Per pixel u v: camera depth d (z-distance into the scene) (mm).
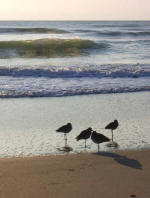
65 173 8867
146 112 14711
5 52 35656
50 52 36719
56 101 16359
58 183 8320
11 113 14391
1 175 8695
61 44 39250
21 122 13227
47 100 16516
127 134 11977
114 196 7738
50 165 9344
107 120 13531
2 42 38000
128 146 10875
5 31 63844
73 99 16750
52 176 8695
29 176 8672
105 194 7820
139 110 15008
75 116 14047
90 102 16250
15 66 24297
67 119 13641
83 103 16078
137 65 25391
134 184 8312
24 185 8211
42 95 17281
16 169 9062
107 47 40969
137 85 19688
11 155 9984
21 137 11578
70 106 15547
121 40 51344
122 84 19875
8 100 16422
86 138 10758
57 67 23812
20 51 36562
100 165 9398
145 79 21438
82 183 8328
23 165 9312
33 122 13242
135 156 10070
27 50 37031
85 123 13141
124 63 28328
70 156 10008
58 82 20141
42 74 21984
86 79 21109
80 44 39781
